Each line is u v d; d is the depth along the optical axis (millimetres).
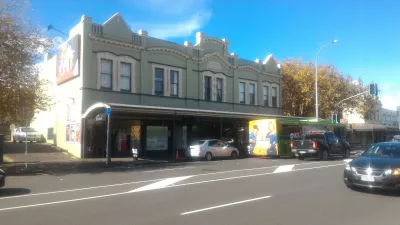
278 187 11203
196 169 17172
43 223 6973
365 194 9945
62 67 26812
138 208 8258
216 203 8766
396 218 7312
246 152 29641
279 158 25531
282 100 40531
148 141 26781
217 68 31703
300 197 9523
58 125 28469
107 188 11297
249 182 12344
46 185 12141
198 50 30266
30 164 19609
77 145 23969
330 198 9383
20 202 9086
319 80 40094
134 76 25906
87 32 23672
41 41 18172
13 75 17438
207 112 25453
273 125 25203
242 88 34375
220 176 14102
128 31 25734
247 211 7902
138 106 21609
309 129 27250
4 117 19672
